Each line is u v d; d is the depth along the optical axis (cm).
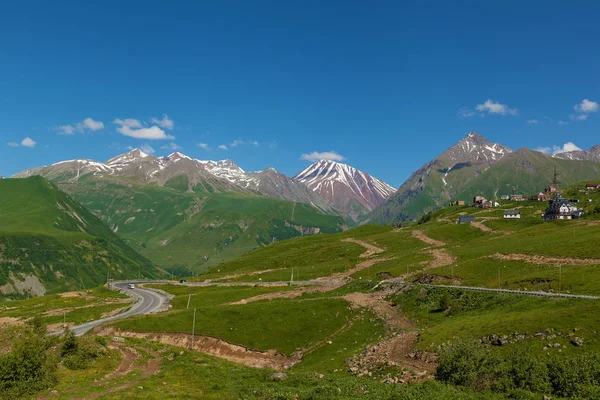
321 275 19950
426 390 5144
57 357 6228
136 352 7656
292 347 10375
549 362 5350
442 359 5791
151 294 19675
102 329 11944
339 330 11044
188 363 7031
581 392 4800
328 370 7938
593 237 15025
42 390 5012
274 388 5703
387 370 6819
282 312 12188
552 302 8656
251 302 14562
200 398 5197
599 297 8594
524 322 7362
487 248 17575
